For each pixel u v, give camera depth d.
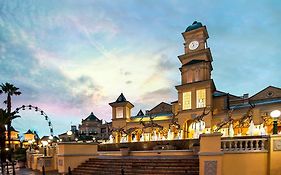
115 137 46.16
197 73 39.34
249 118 30.66
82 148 20.22
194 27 41.94
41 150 30.16
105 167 17.58
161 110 51.97
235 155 12.66
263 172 12.91
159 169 15.09
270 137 13.18
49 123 34.12
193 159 15.70
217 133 12.30
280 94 37.56
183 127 37.91
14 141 59.72
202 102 37.25
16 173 22.03
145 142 25.80
